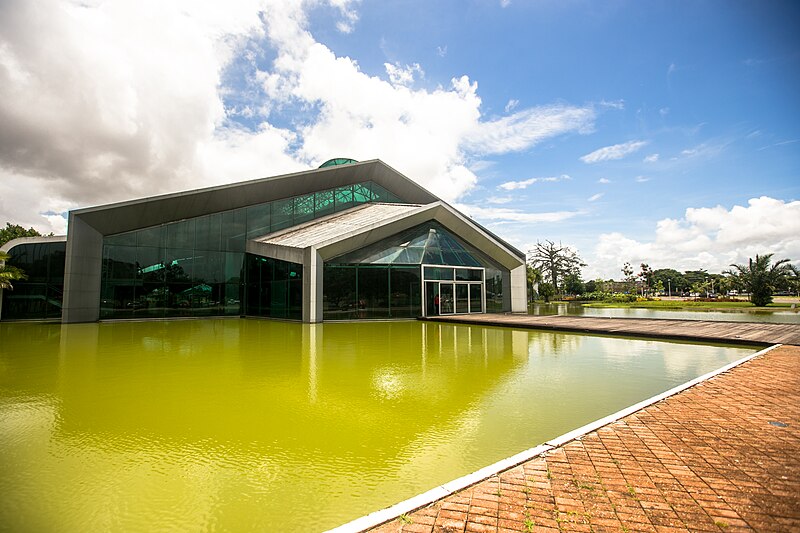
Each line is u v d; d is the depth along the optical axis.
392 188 31.19
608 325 16.19
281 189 26.20
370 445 4.56
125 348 11.98
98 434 4.96
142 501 3.43
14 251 24.19
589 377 7.78
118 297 22.31
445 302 23.69
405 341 13.27
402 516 3.00
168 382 7.59
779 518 2.90
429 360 9.72
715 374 7.31
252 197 25.34
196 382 7.59
